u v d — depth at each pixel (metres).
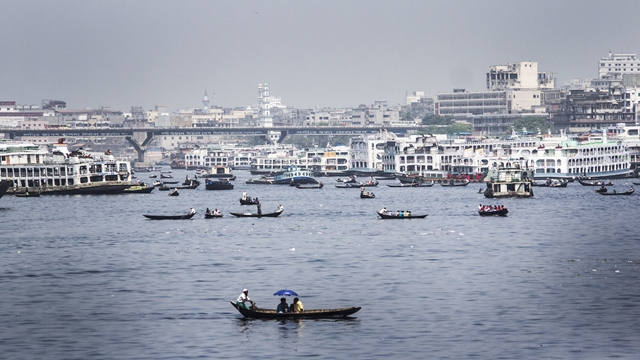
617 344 179.62
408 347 178.38
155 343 183.00
